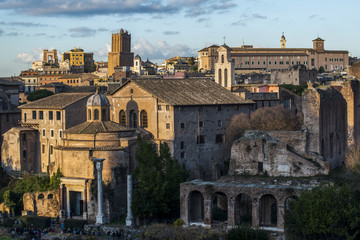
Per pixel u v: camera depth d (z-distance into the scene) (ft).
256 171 340.18
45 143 437.99
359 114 444.96
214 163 384.88
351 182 300.81
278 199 296.51
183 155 377.50
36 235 316.60
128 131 371.35
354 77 607.37
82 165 349.61
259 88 552.41
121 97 404.16
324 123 349.82
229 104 408.67
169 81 414.21
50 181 366.63
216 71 552.41
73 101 432.25
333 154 365.20
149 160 347.56
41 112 440.04
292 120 431.84
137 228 321.52
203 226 313.94
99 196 330.75
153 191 330.95
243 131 407.23
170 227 300.61
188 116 381.19
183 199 320.70
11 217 358.64
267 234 284.82
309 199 271.69
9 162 435.53
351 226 264.11
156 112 380.99
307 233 267.18
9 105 538.47
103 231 323.57
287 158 330.13
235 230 282.36
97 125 366.02
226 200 354.54
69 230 329.52
